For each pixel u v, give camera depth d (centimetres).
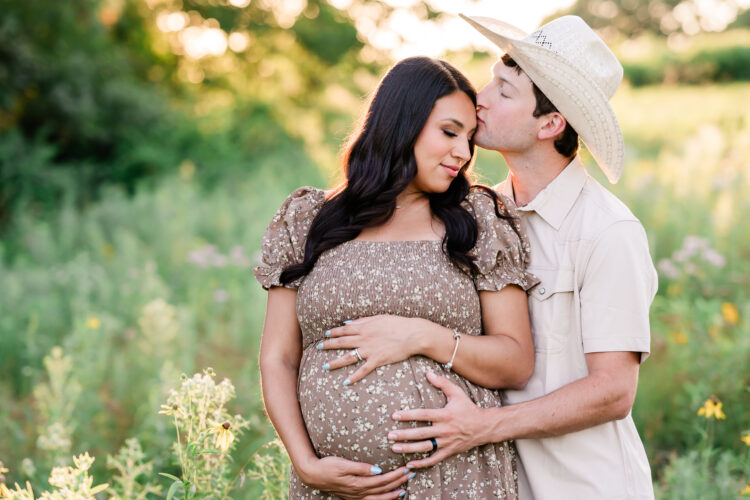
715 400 307
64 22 1259
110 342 503
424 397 211
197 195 1012
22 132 1219
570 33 229
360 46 1919
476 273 222
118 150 1243
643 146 1102
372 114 226
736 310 477
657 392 394
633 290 214
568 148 230
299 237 235
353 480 208
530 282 224
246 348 509
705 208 650
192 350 476
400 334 210
